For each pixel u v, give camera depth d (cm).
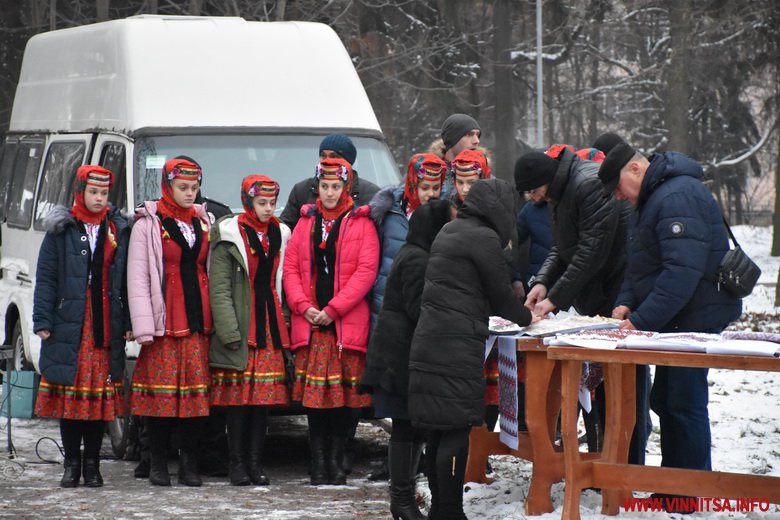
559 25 4338
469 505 820
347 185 952
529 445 855
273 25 1239
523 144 4491
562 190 842
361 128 1206
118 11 3145
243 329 932
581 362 729
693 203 762
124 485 945
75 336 908
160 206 934
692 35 4131
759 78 4538
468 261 723
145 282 917
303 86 1208
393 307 775
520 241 991
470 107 4053
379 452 1109
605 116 5828
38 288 910
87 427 934
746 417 1165
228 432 952
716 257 775
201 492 912
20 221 1373
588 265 829
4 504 862
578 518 726
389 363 765
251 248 934
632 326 770
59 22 3288
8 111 3528
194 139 1138
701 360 676
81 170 912
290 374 973
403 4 3669
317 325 932
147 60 1168
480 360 725
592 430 934
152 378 923
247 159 1141
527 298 894
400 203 952
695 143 5153
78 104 1278
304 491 916
